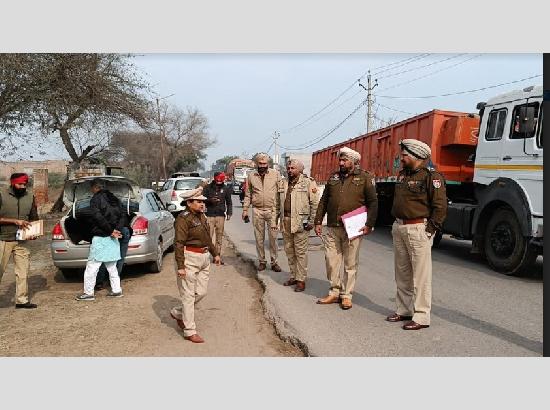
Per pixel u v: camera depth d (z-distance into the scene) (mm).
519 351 4770
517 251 8273
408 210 5430
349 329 5426
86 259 7762
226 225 16953
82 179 8734
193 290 5285
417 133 11672
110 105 15938
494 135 9117
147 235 8172
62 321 5891
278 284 7637
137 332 5496
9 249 6320
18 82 13031
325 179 20266
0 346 5055
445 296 6961
